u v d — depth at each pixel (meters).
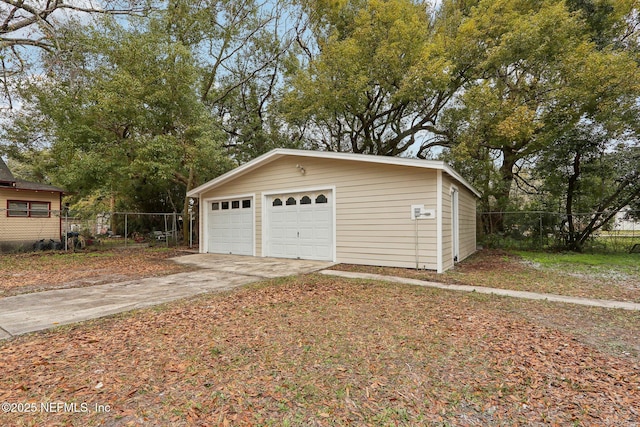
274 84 18.42
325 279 7.14
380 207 8.88
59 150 13.70
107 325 4.19
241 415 2.33
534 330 3.95
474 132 12.95
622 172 11.64
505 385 2.73
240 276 7.77
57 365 3.08
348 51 13.15
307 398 2.54
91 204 22.47
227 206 12.91
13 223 14.06
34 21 12.95
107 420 2.27
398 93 13.10
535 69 12.57
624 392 2.62
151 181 16.92
